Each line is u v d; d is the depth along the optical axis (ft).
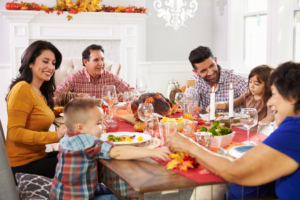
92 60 9.77
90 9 14.33
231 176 3.19
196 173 3.53
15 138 5.35
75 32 14.56
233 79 8.63
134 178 3.36
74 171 4.00
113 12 14.61
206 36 16.99
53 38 14.34
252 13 14.44
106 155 3.99
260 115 7.04
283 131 3.06
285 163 3.01
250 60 15.10
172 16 16.26
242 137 5.10
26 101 5.52
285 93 3.18
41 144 5.45
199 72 8.15
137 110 5.57
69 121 4.21
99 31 14.85
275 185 3.46
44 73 6.00
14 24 13.67
